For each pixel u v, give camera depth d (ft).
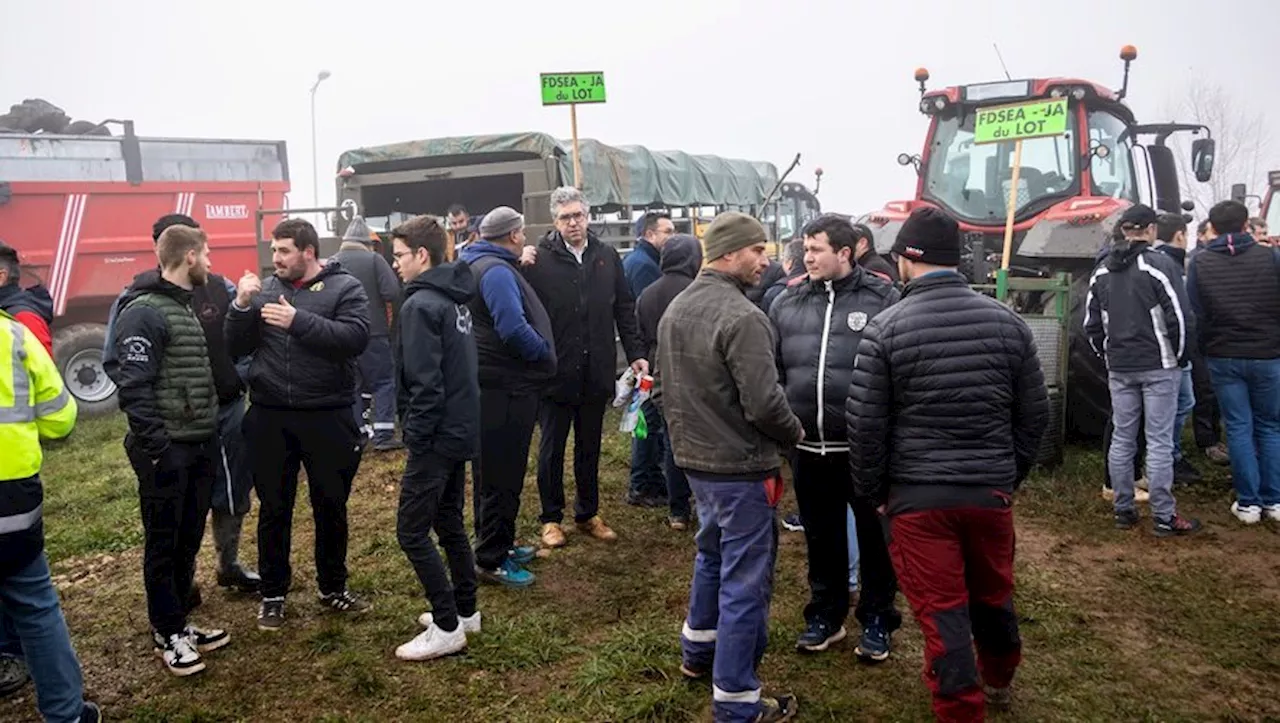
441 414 11.53
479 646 12.16
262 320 12.22
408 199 31.40
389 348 22.65
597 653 11.98
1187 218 19.47
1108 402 21.11
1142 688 11.08
